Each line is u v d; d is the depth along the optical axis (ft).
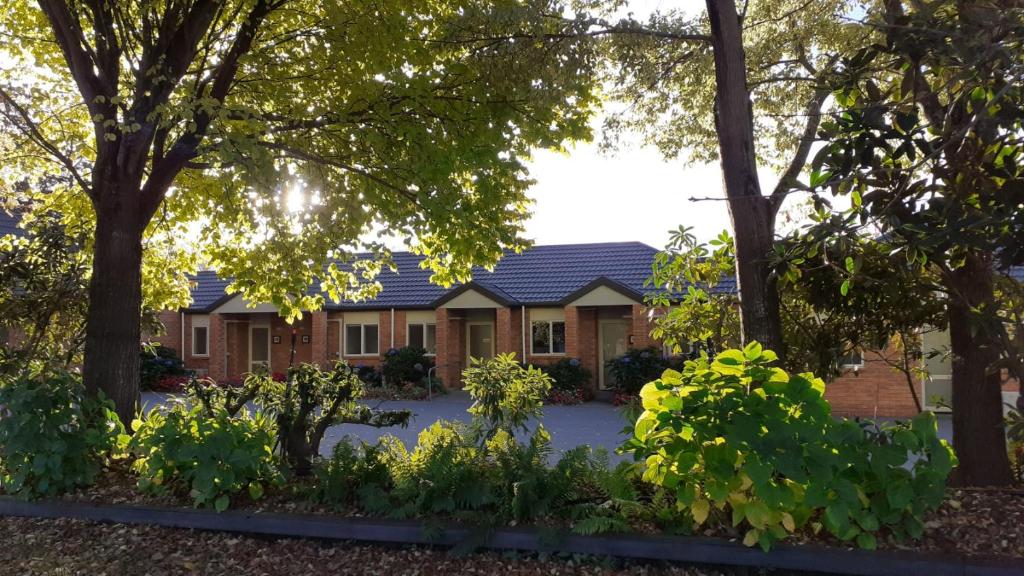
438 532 17.15
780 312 22.80
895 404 58.95
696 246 25.63
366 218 30.81
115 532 19.07
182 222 35.42
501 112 27.84
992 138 16.99
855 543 15.07
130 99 28.50
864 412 59.72
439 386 76.38
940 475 14.64
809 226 18.44
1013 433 17.39
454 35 26.08
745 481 14.94
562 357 75.87
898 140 17.85
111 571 16.83
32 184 36.50
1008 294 19.74
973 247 15.81
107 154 25.59
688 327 25.48
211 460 18.85
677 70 28.37
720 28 20.47
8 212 36.14
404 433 43.45
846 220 17.19
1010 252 15.25
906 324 21.52
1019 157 17.66
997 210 15.62
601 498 17.94
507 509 17.35
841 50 27.30
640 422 15.69
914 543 14.97
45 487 20.58
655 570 15.51
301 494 19.80
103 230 25.59
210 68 30.07
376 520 17.93
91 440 21.15
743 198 19.56
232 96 30.35
